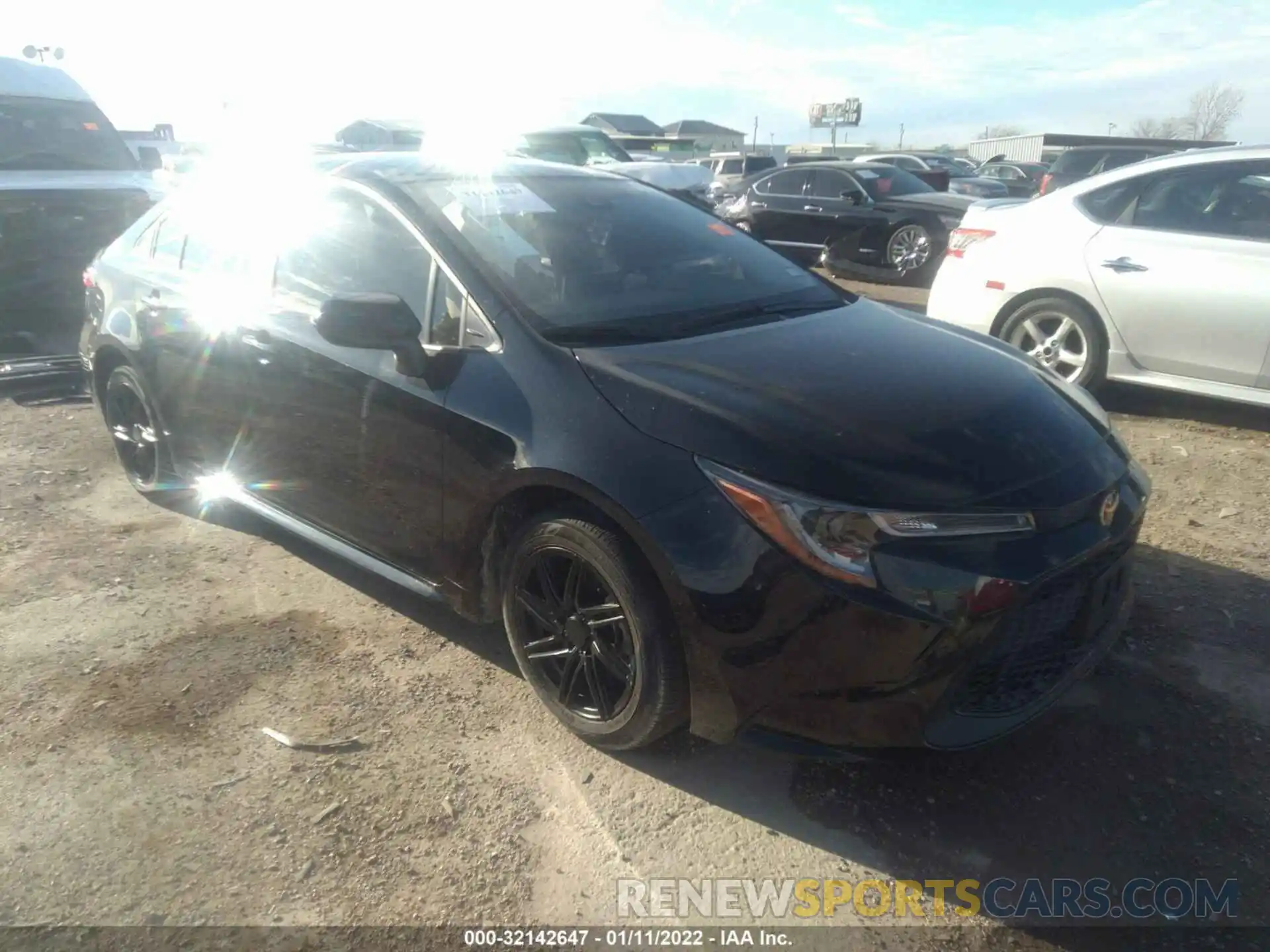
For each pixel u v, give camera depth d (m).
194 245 4.29
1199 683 3.22
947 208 11.33
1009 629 2.45
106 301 4.64
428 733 3.01
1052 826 2.63
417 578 3.36
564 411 2.78
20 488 4.95
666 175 13.79
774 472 2.45
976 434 2.66
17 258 7.15
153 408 4.44
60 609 3.74
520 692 3.22
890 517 2.37
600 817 2.67
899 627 2.34
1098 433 2.97
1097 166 16.70
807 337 3.23
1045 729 3.01
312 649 3.47
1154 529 4.37
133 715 3.08
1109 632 2.89
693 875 2.48
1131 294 5.65
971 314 6.39
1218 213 5.48
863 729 2.43
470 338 3.11
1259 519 4.45
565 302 3.19
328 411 3.45
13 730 3.01
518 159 4.17
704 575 2.45
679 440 2.58
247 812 2.67
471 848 2.55
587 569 2.75
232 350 3.82
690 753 2.92
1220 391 5.50
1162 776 2.80
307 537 3.78
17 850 2.54
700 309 3.39
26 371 6.59
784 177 12.88
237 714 3.09
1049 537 2.50
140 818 2.65
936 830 2.62
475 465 2.95
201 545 4.32
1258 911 2.36
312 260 3.67
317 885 2.43
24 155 8.25
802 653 2.41
